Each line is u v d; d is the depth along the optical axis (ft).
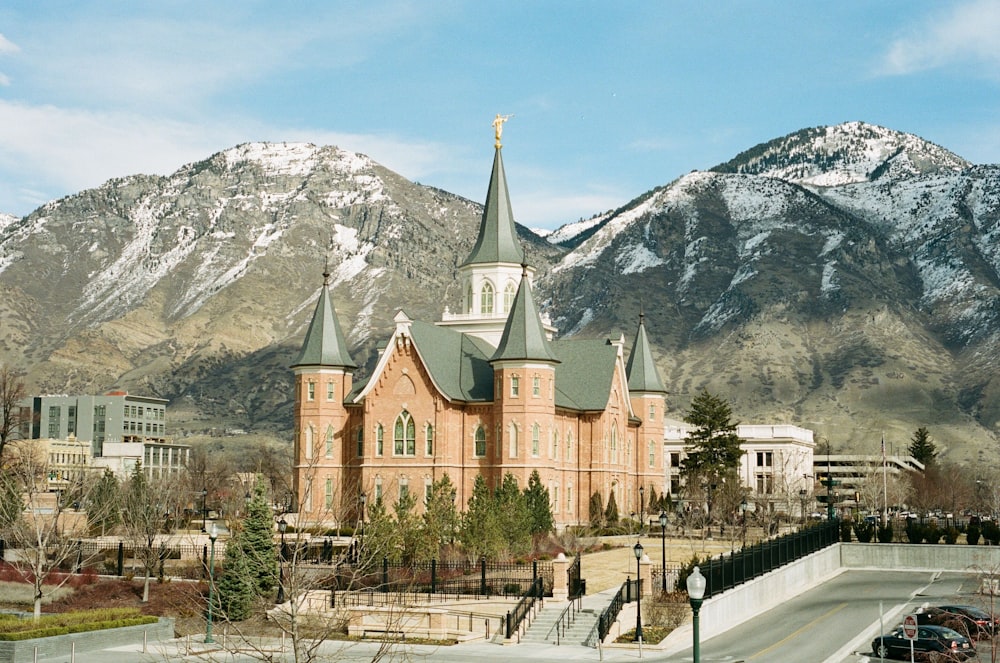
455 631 235.20
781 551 303.07
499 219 442.09
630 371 466.70
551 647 222.07
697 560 260.62
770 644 228.43
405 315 386.73
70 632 217.56
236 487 558.15
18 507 306.14
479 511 287.07
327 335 402.72
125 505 363.15
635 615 237.04
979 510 648.38
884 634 228.84
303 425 398.01
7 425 447.01
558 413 397.19
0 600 270.26
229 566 240.94
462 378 396.98
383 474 385.09
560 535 352.08
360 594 249.14
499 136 449.48
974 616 234.79
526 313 380.37
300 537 171.63
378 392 388.57
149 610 259.19
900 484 651.25
